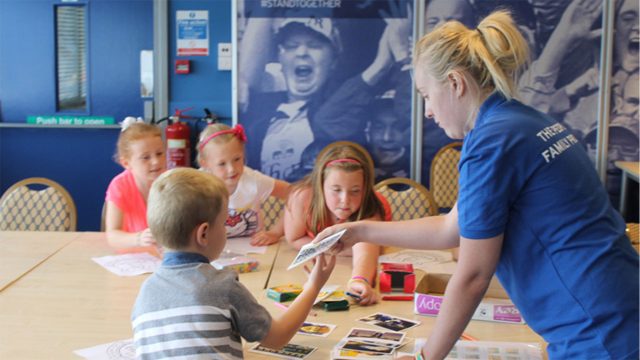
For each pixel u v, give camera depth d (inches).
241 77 181.0
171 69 192.7
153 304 52.0
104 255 96.5
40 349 63.1
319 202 95.7
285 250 100.7
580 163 50.8
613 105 176.4
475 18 176.1
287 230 102.1
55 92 196.5
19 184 122.6
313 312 74.0
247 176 111.4
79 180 200.1
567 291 48.9
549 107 176.7
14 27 194.9
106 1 193.0
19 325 69.2
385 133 181.6
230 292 53.2
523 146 49.0
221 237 57.0
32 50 195.5
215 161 101.5
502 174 49.1
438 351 53.2
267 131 182.7
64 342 64.8
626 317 47.4
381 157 182.7
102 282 84.0
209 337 50.7
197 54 191.8
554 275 49.5
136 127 105.9
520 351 62.8
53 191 122.2
